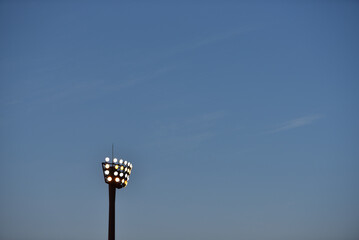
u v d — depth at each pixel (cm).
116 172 18338
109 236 18288
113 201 18362
